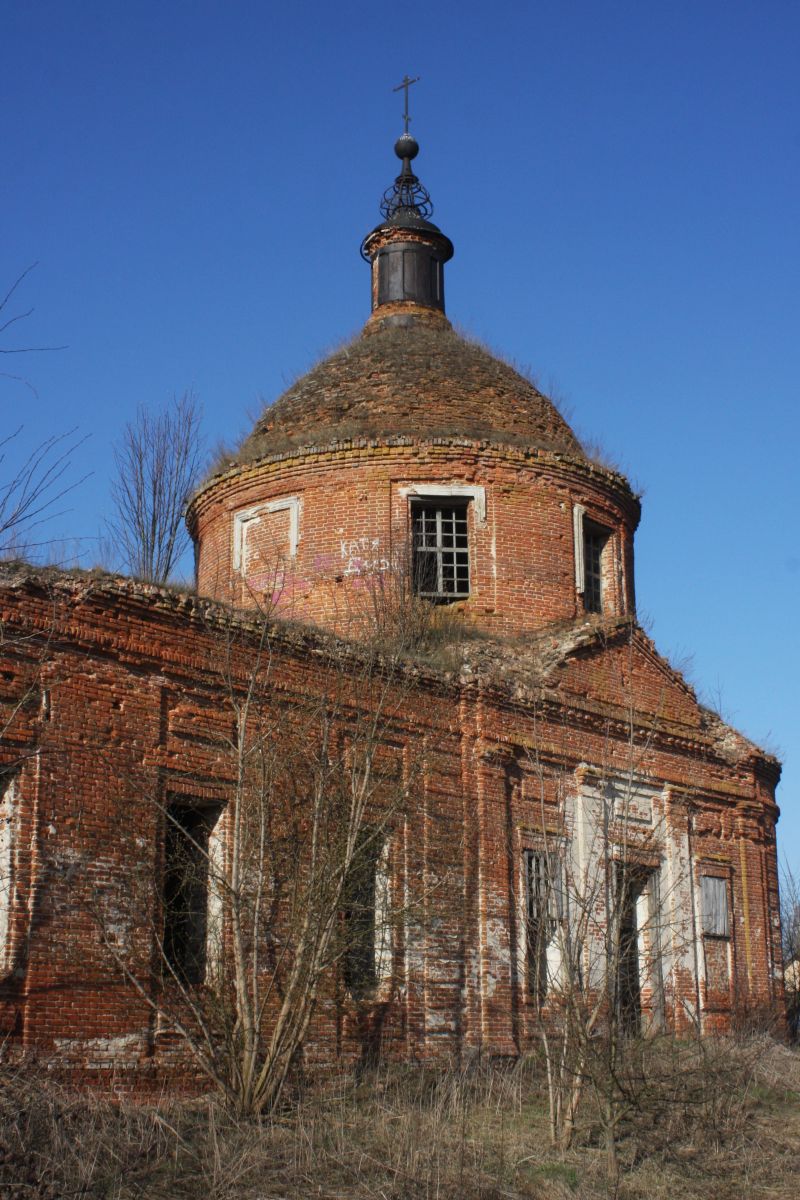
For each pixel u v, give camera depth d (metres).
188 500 25.95
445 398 25.19
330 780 15.83
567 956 14.51
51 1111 11.66
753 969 23.50
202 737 15.84
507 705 19.77
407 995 17.25
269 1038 15.23
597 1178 12.88
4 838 13.86
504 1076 17.00
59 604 14.55
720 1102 15.84
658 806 22.34
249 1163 11.73
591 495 24.83
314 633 17.48
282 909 15.66
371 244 28.83
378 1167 12.19
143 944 14.55
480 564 23.31
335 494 23.56
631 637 21.06
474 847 18.70
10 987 13.35
